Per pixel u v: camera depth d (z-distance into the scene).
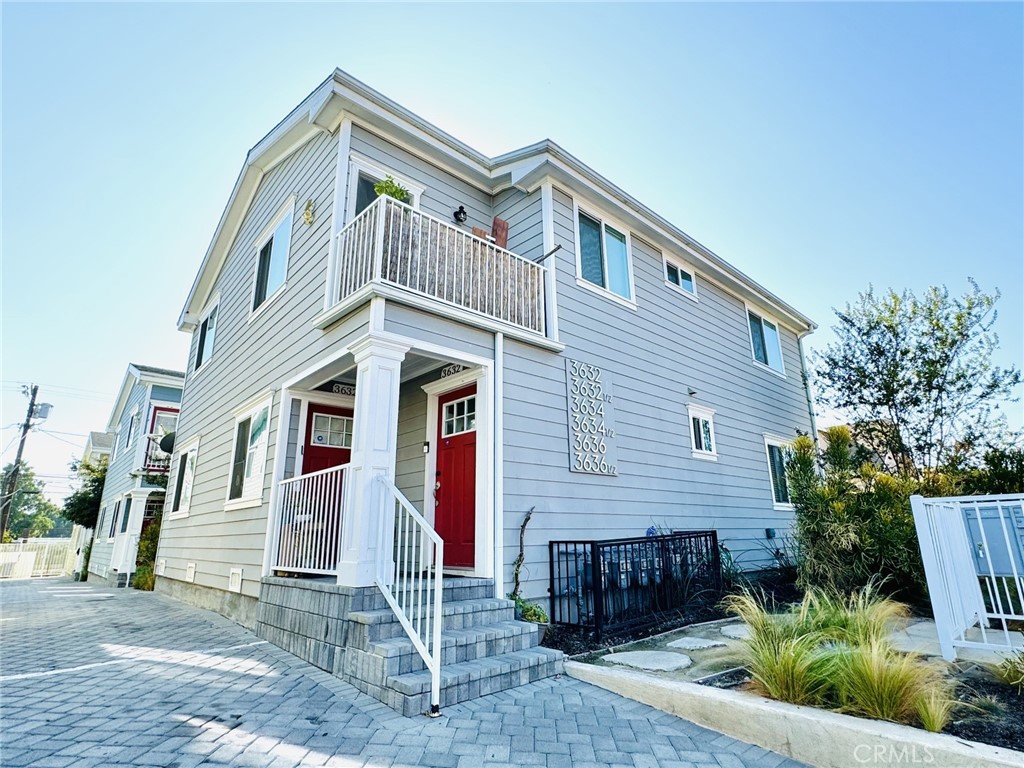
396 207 5.97
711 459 9.83
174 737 3.12
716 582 7.39
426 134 7.43
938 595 4.19
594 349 7.85
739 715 3.29
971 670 3.86
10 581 18.42
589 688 4.26
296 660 5.00
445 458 7.13
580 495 6.95
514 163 7.91
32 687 4.15
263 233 9.28
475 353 6.18
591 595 6.45
